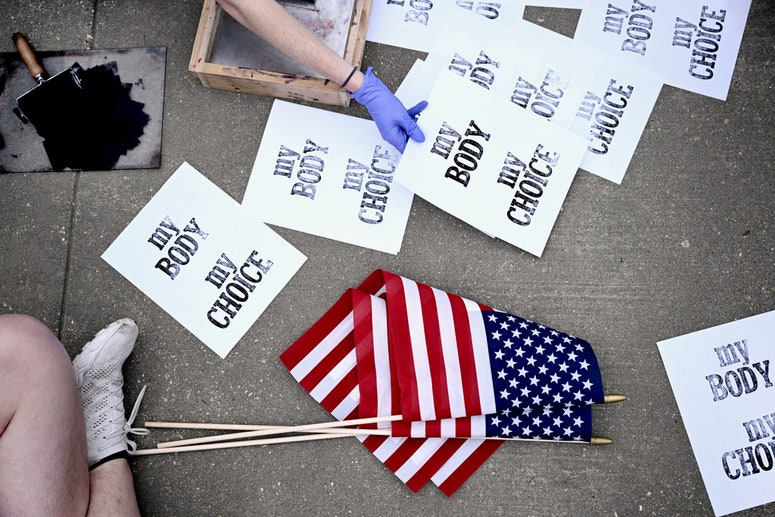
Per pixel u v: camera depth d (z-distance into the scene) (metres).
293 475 1.45
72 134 1.51
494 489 1.44
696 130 1.49
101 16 1.53
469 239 1.49
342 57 1.43
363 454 1.45
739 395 1.44
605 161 1.49
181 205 1.50
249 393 1.47
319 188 1.49
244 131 1.51
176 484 1.46
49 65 1.52
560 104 1.49
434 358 1.36
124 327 1.42
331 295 1.48
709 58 1.50
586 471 1.44
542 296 1.48
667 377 1.45
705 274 1.47
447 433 1.36
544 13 1.51
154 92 1.52
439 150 1.45
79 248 1.51
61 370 1.20
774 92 1.49
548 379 1.36
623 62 1.50
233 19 1.46
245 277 1.49
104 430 1.38
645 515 1.43
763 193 1.48
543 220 1.46
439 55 1.50
